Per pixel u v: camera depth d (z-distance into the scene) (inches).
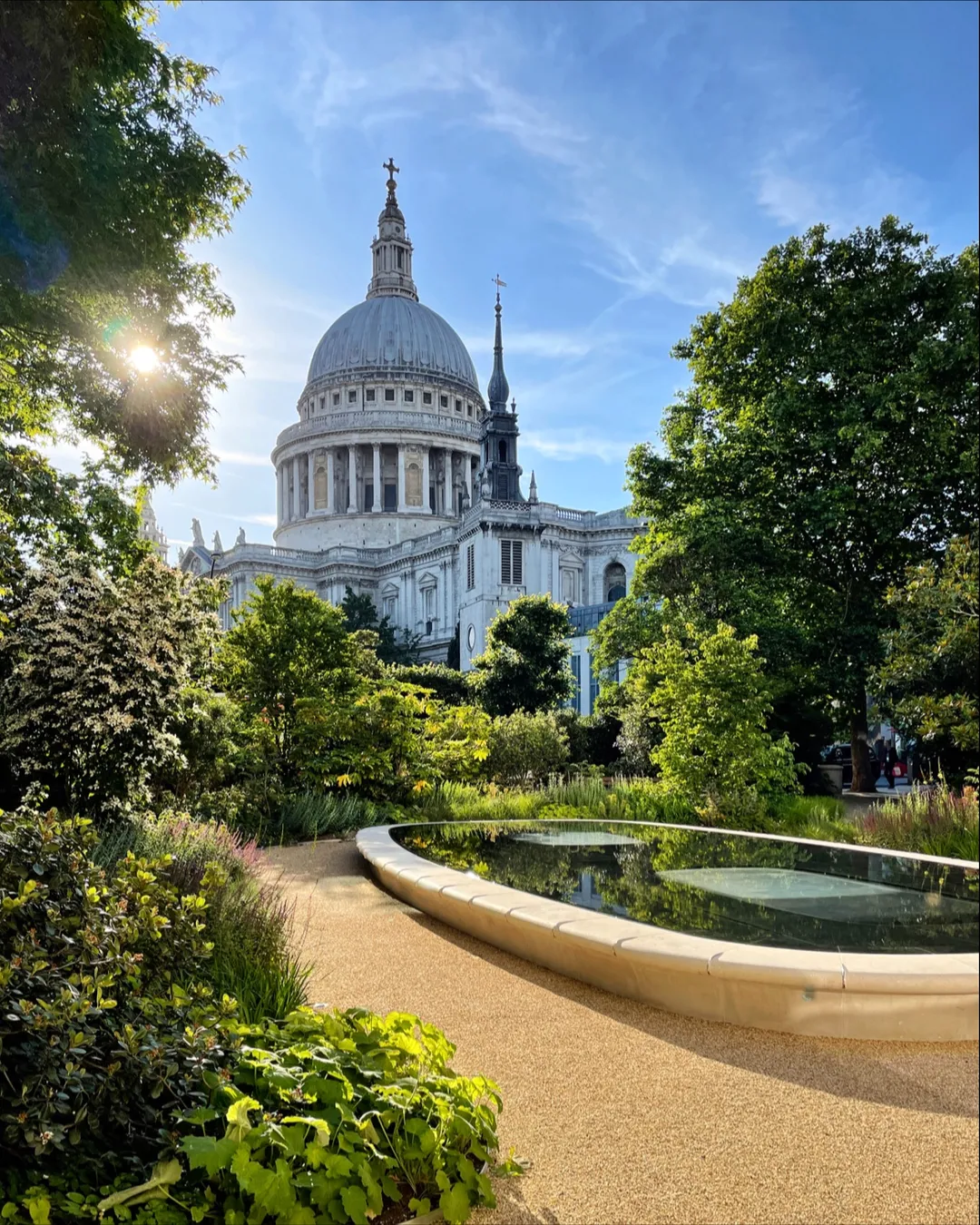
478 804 759.7
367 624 3774.6
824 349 994.7
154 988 183.2
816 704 1016.2
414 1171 156.6
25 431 663.1
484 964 311.6
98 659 507.8
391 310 5022.1
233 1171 131.1
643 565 1133.7
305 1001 255.8
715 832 531.2
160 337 522.3
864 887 343.9
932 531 996.6
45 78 296.8
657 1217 152.4
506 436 3361.2
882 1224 149.3
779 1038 235.0
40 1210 122.0
